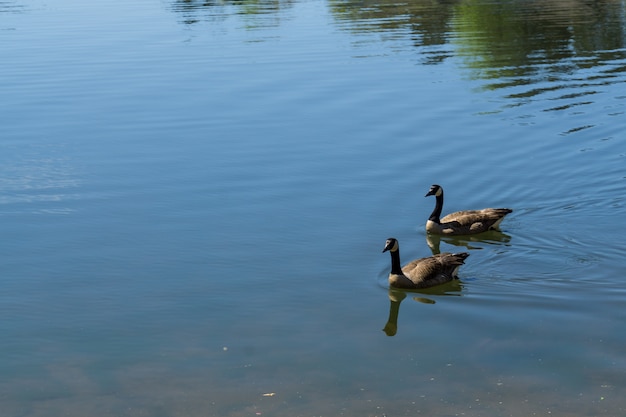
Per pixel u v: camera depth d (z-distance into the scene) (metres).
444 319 19.78
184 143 34.00
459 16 65.00
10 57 52.22
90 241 24.88
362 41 55.00
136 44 55.78
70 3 80.69
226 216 26.52
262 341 18.78
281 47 53.28
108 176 30.47
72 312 20.45
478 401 16.08
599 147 31.94
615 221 25.28
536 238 24.50
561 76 44.16
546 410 15.68
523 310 20.08
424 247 24.48
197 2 79.12
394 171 30.09
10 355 18.38
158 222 26.22
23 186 29.62
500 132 34.19
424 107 38.19
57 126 36.81
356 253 23.78
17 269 23.03
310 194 28.17
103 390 16.84
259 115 37.56
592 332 18.75
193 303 20.81
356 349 18.34
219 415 15.81
